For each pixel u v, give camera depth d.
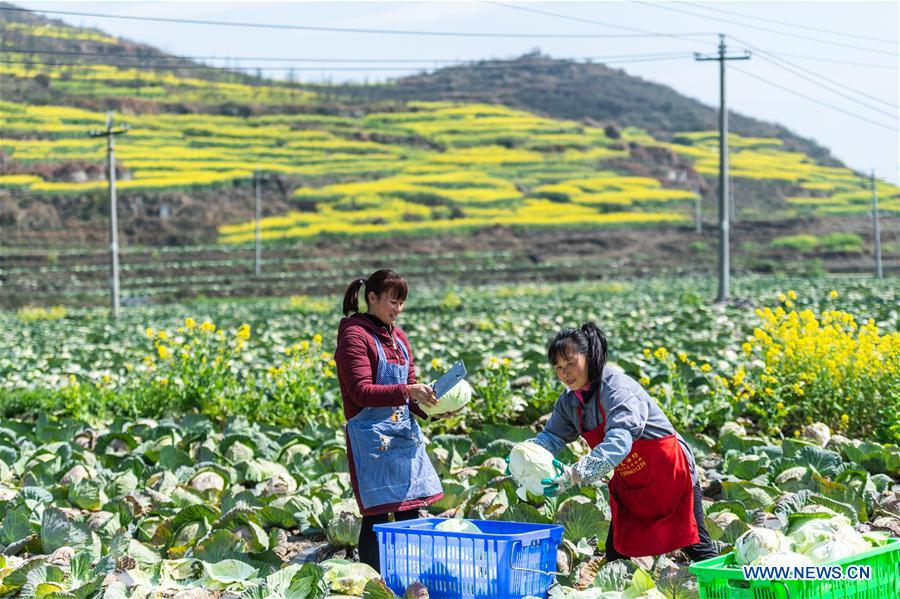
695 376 15.03
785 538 5.19
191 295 71.94
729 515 7.85
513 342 24.31
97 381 17.97
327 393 15.74
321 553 7.93
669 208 111.12
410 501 6.38
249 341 24.75
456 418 13.52
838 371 12.52
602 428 5.93
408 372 6.55
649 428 5.92
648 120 175.25
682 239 98.38
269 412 15.07
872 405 12.24
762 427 12.54
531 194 111.88
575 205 109.25
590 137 140.12
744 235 102.12
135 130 119.06
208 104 134.62
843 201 123.44
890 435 11.63
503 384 14.16
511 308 42.78
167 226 93.00
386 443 6.34
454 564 5.63
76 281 75.94
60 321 46.22
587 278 81.00
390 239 93.31
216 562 7.27
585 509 7.46
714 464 10.66
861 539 5.16
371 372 6.32
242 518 7.84
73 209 94.06
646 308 37.59
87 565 6.86
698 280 71.50
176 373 15.83
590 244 95.06
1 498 9.25
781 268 85.94
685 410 12.57
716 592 4.94
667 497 5.98
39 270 78.25
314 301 56.50
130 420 14.35
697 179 126.94
